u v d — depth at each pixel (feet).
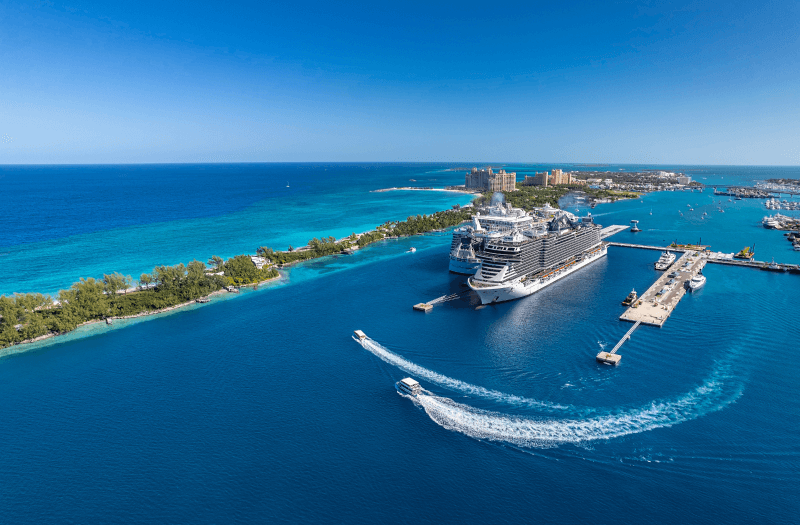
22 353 470.80
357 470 294.46
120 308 590.14
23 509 263.29
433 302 618.85
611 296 641.81
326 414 354.33
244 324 546.26
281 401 372.38
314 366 432.66
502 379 402.72
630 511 259.19
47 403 372.79
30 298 547.08
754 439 314.96
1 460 304.09
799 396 365.61
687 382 390.63
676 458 298.97
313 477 288.30
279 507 264.93
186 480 285.84
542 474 289.12
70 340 505.25
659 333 495.82
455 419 345.72
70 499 270.67
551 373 411.54
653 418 341.21
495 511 261.44
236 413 356.18
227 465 298.76
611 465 294.66
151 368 432.25
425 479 286.46
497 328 520.42
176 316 582.35
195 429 336.29
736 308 576.20
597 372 410.52
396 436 327.88
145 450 313.32
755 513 255.50
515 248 643.45
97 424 343.26
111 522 254.68
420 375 412.77
